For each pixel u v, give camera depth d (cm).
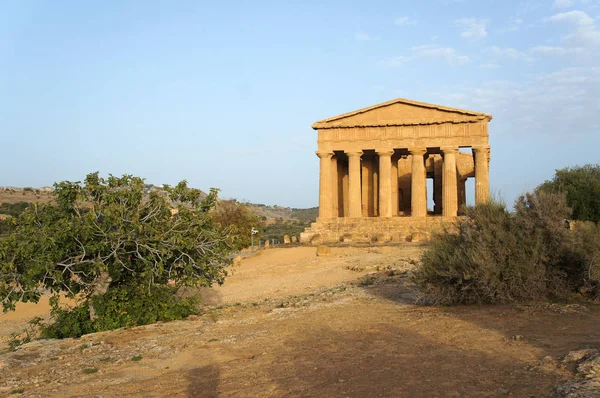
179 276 2339
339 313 1989
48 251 1980
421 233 5053
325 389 1040
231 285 3725
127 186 2205
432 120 5734
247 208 7788
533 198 1975
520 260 1862
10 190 11812
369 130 5934
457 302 1955
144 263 2114
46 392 1195
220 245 2339
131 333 1933
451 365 1141
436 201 7225
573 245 1844
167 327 2023
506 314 1666
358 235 5391
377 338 1488
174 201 2345
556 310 1638
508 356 1173
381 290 2584
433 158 7325
